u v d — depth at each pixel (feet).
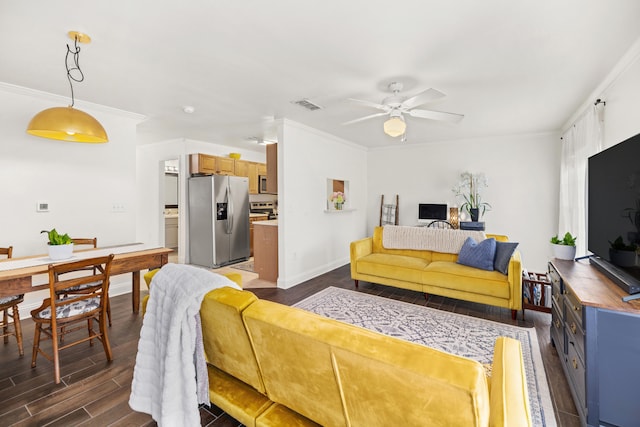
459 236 12.44
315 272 15.61
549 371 6.86
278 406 4.30
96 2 5.37
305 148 14.75
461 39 6.72
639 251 5.24
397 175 20.29
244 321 3.88
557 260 7.89
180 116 12.78
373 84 9.23
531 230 16.16
